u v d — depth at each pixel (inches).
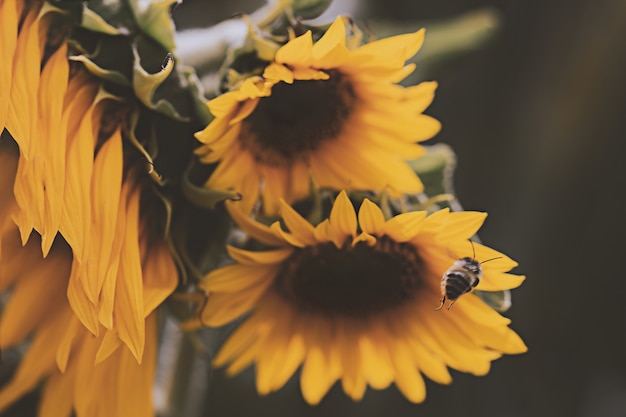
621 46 31.0
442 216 20.9
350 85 21.6
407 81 26.2
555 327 32.2
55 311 22.9
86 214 20.2
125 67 20.6
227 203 21.2
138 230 21.0
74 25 20.6
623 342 32.2
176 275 21.2
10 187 22.1
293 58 20.5
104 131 20.6
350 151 22.0
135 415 22.2
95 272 20.3
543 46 31.4
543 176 31.6
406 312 22.6
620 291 32.0
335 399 31.9
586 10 31.2
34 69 20.3
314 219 21.7
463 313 22.0
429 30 26.3
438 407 31.9
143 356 22.2
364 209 21.0
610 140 31.4
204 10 30.4
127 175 20.8
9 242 22.6
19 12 20.5
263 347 22.9
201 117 20.9
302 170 21.9
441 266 22.0
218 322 22.1
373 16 30.1
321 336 23.0
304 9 21.3
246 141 21.5
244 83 20.0
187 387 25.6
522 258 31.8
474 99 31.6
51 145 20.2
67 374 22.8
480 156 31.7
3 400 23.0
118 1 20.8
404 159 22.4
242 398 31.9
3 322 22.8
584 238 31.8
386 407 31.9
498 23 27.1
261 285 22.3
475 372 22.2
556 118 31.4
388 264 22.2
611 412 32.0
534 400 32.1
